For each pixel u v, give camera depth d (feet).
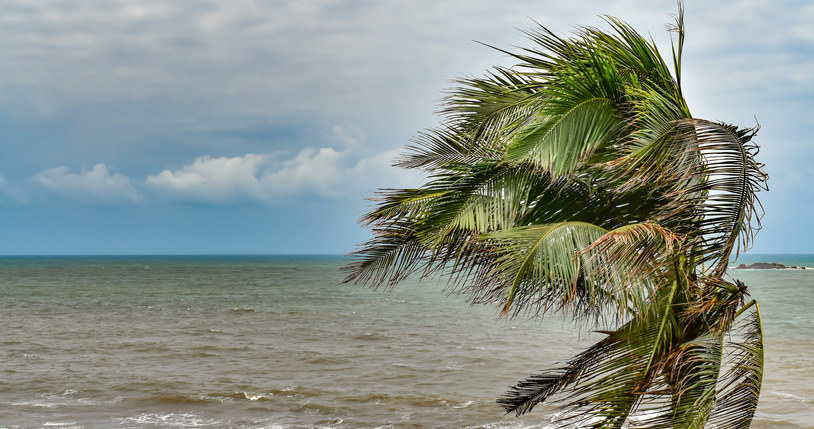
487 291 17.48
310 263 638.53
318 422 44.65
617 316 16.48
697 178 15.49
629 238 14.15
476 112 18.79
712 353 15.25
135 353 74.18
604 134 17.01
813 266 533.55
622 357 16.43
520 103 18.07
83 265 530.68
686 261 16.22
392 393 53.78
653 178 16.58
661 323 16.01
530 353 75.31
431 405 49.55
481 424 43.96
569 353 75.36
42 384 55.88
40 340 83.66
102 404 49.06
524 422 43.98
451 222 18.10
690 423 15.05
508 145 17.48
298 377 60.54
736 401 15.97
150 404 49.32
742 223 14.61
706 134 14.64
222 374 61.72
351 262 19.17
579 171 18.31
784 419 43.60
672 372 15.47
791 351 74.84
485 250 17.72
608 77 16.87
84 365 65.67
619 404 16.26
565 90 16.89
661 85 17.72
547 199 18.25
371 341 85.76
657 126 15.57
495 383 58.08
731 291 15.65
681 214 15.57
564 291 15.20
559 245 15.20
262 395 52.54
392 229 18.86
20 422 43.55
